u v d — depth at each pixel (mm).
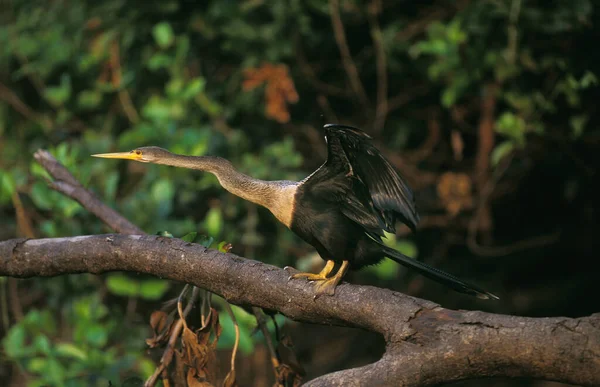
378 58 11484
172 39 11227
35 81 12477
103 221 6750
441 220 12133
